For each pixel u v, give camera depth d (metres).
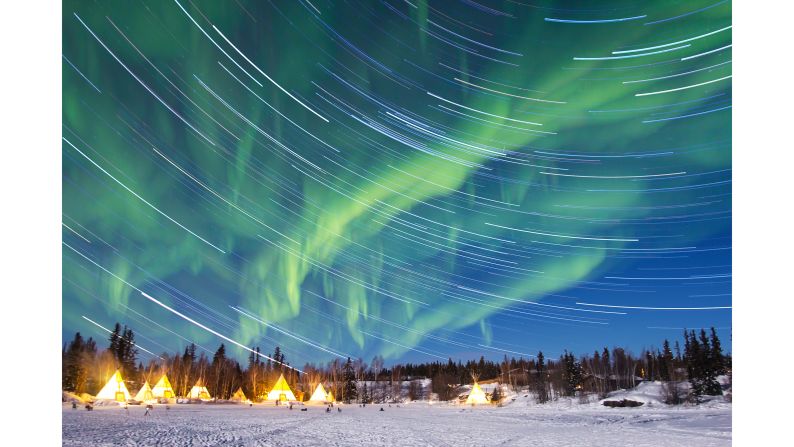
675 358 78.62
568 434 26.48
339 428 28.80
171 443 18.80
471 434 26.36
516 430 29.27
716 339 65.12
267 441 20.55
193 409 48.66
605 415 46.19
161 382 72.12
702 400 60.72
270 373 97.94
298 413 46.00
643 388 73.81
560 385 87.25
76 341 61.31
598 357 99.31
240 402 75.06
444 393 103.00
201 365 92.12
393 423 34.41
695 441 23.11
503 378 114.81
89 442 18.14
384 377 134.12
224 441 20.08
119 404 52.16
